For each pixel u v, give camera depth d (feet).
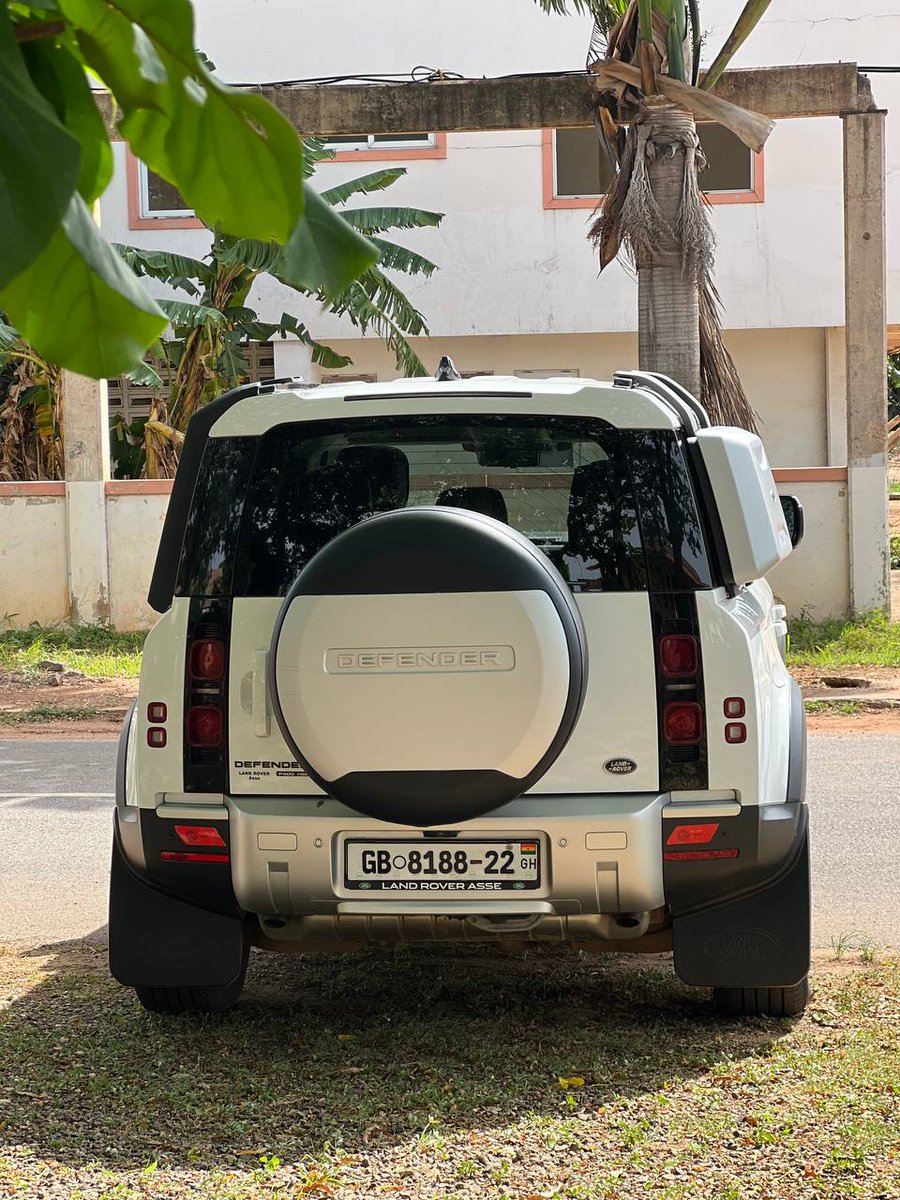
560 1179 10.94
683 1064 13.51
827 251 72.84
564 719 12.42
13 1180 11.04
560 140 73.87
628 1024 14.87
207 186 3.27
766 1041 14.15
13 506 60.34
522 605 12.21
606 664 13.21
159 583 14.66
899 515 111.14
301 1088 12.98
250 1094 12.88
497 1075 13.26
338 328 74.38
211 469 13.92
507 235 74.13
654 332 45.75
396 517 12.44
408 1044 14.28
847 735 37.88
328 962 17.78
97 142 3.23
